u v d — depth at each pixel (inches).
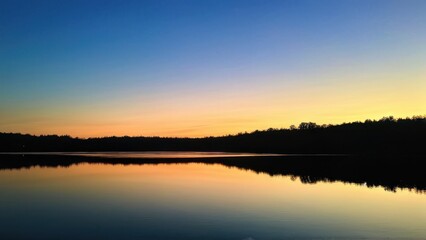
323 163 2891.2
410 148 4483.3
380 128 5265.8
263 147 6067.9
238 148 6520.7
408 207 1013.2
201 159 3636.8
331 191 1301.7
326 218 868.0
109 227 773.9
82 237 703.7
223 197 1155.9
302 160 3378.4
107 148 7411.4
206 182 1571.1
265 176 1854.1
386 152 4411.9
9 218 859.4
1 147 6806.1
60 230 752.3
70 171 2151.8
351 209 979.9
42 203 1050.7
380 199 1142.3
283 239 700.7
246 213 911.7
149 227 772.0
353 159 3361.2
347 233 742.5
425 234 740.0
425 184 1498.5
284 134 6215.6
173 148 7475.4
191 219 843.4
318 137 5610.2
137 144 7504.9
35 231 746.8
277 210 956.0
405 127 5019.7
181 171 2149.4
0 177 1795.0
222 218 854.5
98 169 2306.8
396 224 819.4
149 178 1734.7
